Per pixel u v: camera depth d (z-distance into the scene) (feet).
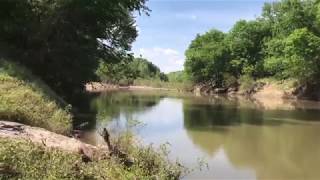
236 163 61.26
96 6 123.95
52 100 78.02
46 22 115.55
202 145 74.95
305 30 199.11
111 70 198.08
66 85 124.36
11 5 110.73
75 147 41.93
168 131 90.58
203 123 107.04
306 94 213.25
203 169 55.72
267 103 186.09
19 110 54.24
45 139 42.73
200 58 338.54
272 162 63.00
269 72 276.62
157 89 409.69
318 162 63.67
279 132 93.25
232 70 317.22
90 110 119.03
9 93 63.77
